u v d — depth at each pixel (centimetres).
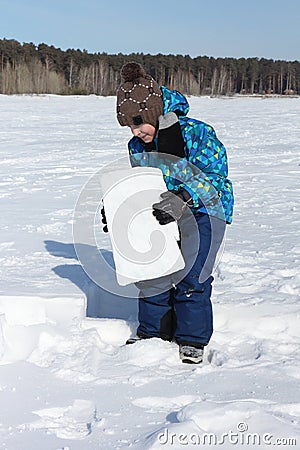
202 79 8831
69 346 288
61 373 259
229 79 9038
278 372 263
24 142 1527
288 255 466
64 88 6712
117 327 315
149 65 8319
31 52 7712
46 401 236
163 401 236
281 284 383
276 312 321
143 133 292
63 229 559
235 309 322
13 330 287
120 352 286
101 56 8188
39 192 795
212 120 2403
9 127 2022
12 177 939
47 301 318
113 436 208
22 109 3278
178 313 286
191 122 291
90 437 208
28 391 244
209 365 274
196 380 255
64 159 1178
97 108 3572
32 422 219
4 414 225
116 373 264
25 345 283
